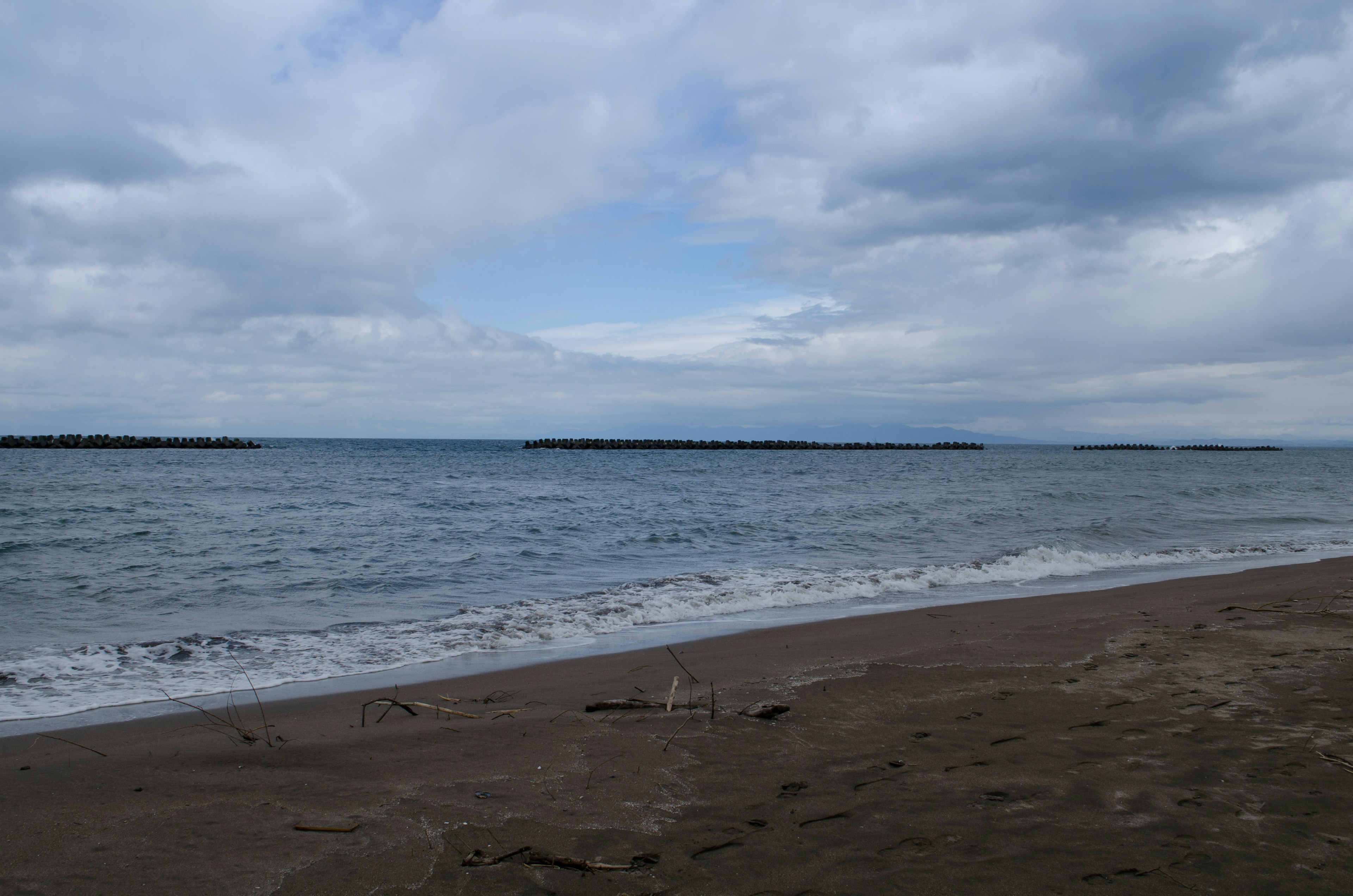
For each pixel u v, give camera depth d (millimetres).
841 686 5430
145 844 3018
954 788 3471
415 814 3301
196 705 5508
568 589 10648
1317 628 7004
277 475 37219
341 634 7988
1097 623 7730
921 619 8406
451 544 14586
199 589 10344
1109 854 2812
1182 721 4340
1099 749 3922
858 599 10172
